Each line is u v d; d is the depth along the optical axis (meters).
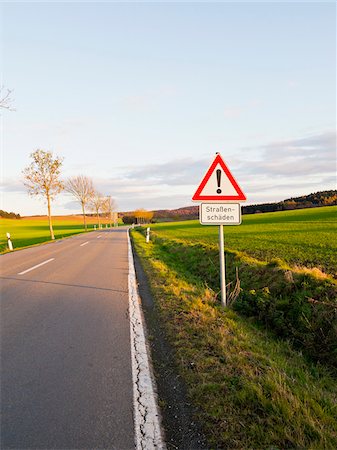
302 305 5.91
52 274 10.38
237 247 15.95
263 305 6.33
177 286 8.38
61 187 32.47
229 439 2.56
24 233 56.38
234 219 5.97
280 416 2.78
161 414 2.93
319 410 2.90
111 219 99.19
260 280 8.25
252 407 2.96
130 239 29.39
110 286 8.46
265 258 12.10
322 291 6.11
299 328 5.49
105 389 3.32
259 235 23.03
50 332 5.00
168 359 4.10
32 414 2.89
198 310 6.11
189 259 14.65
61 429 2.69
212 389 3.27
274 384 3.17
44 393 3.24
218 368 3.70
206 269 11.90
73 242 26.05
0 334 4.92
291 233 22.86
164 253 17.42
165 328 5.23
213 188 5.87
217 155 5.86
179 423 2.81
